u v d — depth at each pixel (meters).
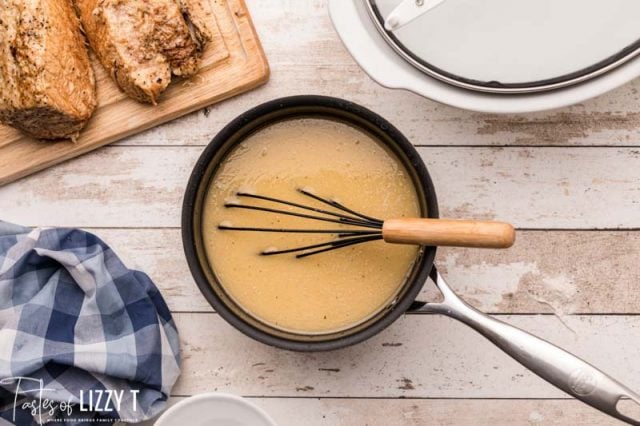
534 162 0.93
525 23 0.83
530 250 0.93
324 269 0.87
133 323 0.91
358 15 0.83
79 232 0.91
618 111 0.93
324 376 0.93
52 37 0.86
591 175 0.93
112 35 0.87
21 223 0.94
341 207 0.85
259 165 0.88
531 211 0.93
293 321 0.87
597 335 0.93
